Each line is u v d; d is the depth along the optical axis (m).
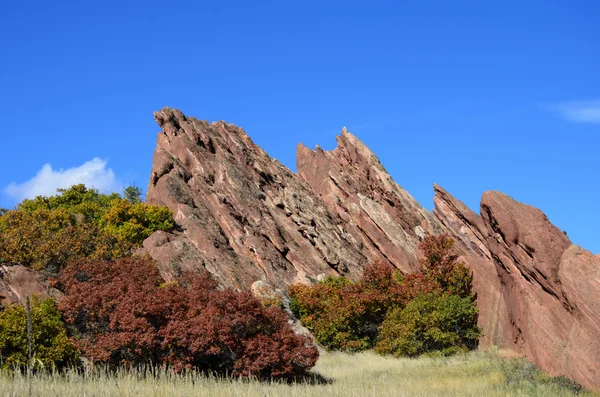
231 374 28.69
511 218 26.27
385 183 76.75
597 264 23.08
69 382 20.70
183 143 63.12
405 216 74.69
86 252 43.03
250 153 71.38
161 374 23.95
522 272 26.45
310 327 43.91
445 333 35.47
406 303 40.72
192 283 37.72
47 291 32.94
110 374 23.50
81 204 60.31
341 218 71.31
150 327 27.88
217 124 73.25
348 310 41.84
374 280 44.75
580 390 22.08
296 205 66.44
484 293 36.09
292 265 57.50
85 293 29.92
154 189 57.53
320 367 34.50
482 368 27.70
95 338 28.91
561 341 24.44
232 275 48.16
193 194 58.00
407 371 30.41
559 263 24.61
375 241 68.44
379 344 38.69
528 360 26.81
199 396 20.45
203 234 51.72
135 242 50.50
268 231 58.09
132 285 30.88
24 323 25.33
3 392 17.44
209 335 27.72
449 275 39.19
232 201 59.81
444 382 25.83
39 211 50.22
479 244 73.94
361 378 29.31
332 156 81.88
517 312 27.59
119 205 53.12
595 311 22.62
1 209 59.88
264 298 44.00
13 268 32.84
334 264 60.06
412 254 67.38
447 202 77.88
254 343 28.83
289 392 23.17
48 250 40.28
